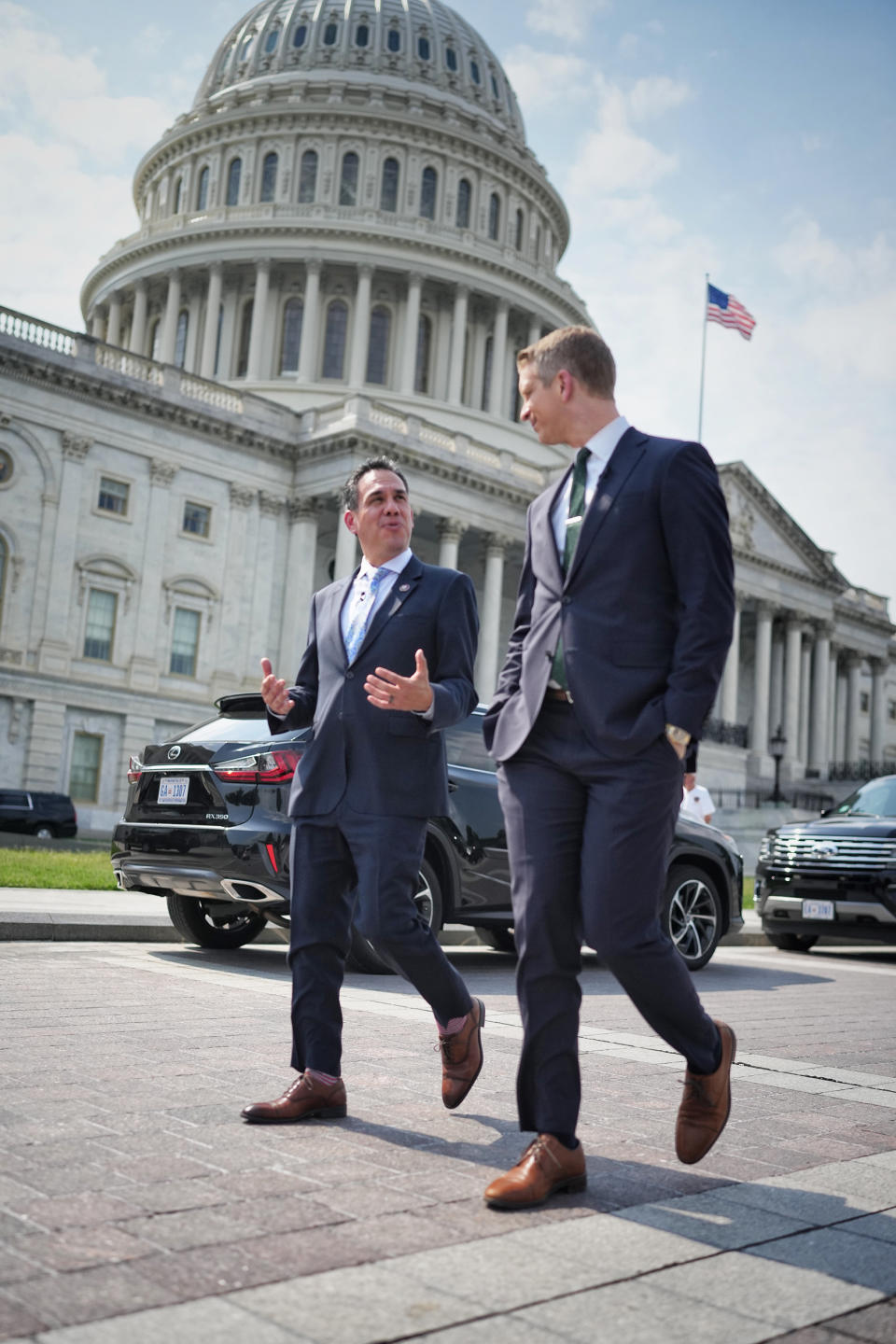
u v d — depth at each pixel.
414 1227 2.85
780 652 69.50
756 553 62.72
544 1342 2.22
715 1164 3.64
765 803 57.84
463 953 11.14
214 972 8.03
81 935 9.54
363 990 7.54
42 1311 2.23
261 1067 4.71
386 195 69.88
